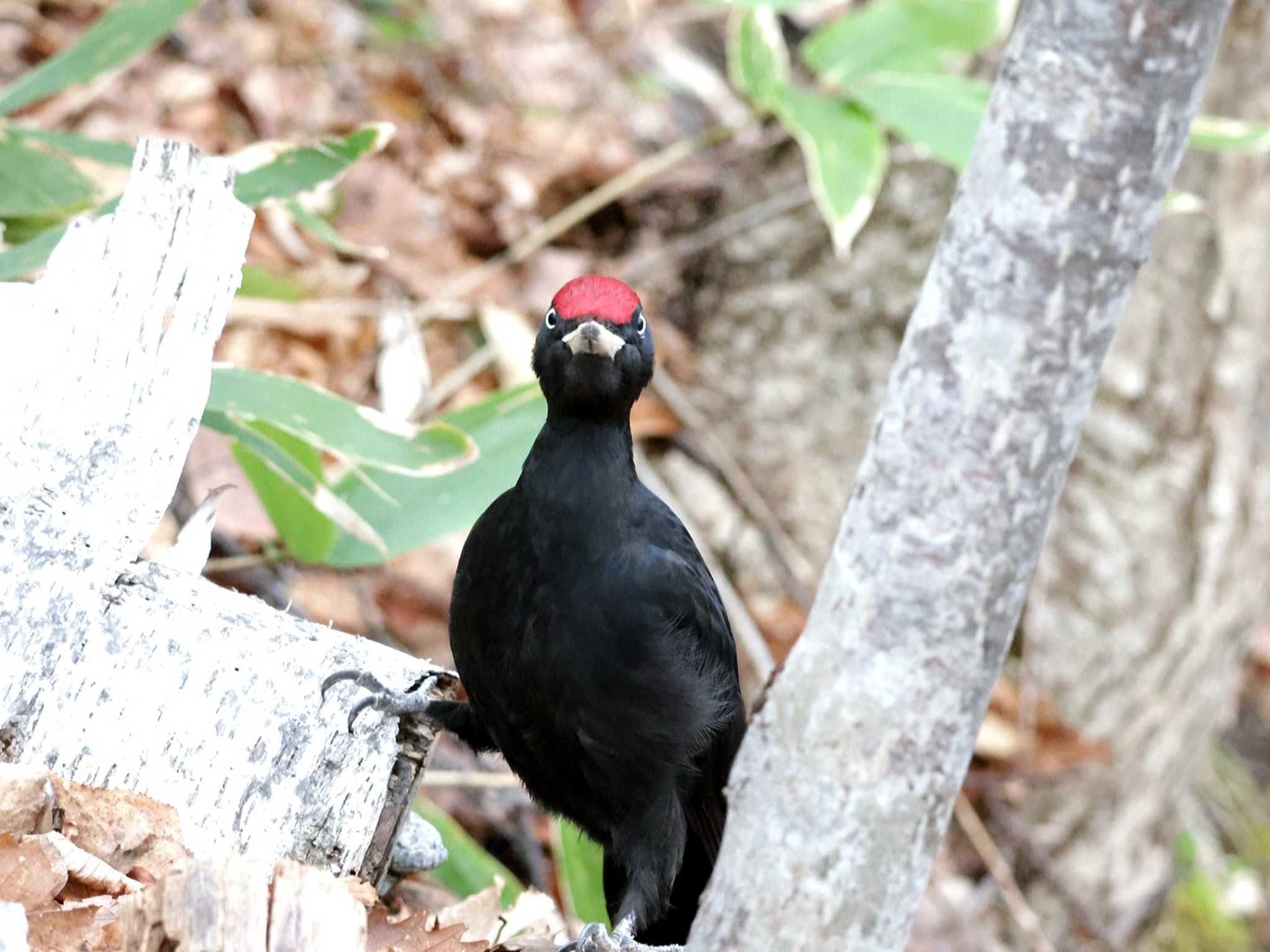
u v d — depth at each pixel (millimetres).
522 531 6906
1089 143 4469
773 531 13828
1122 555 13703
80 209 9344
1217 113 12867
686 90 17250
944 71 13273
